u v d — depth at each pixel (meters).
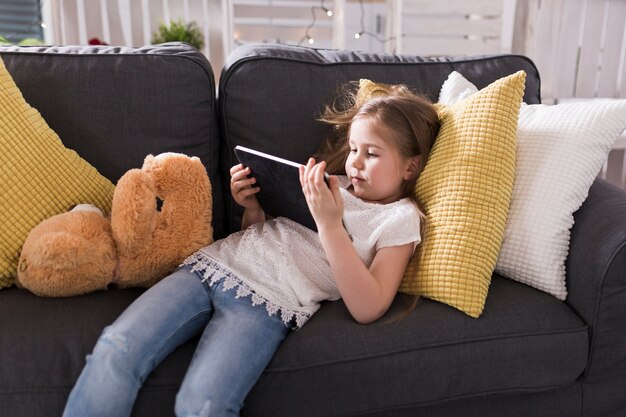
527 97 1.47
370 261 1.09
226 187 1.38
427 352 0.96
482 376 0.98
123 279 1.07
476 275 1.03
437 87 1.43
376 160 1.12
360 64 1.41
